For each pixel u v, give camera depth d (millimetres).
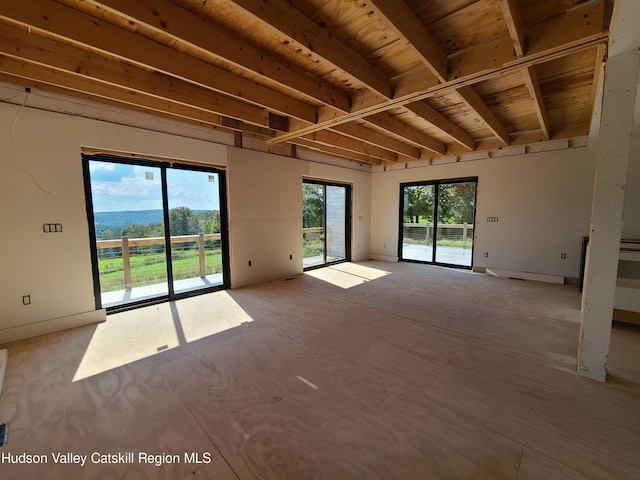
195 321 3430
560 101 3615
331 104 3141
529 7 1982
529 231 5336
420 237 7000
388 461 1505
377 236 7676
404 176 7023
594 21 1944
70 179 3213
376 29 2184
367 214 7617
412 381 2219
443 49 2449
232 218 4695
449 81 2584
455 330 3146
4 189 2859
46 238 3098
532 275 5332
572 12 2014
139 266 4133
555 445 1603
